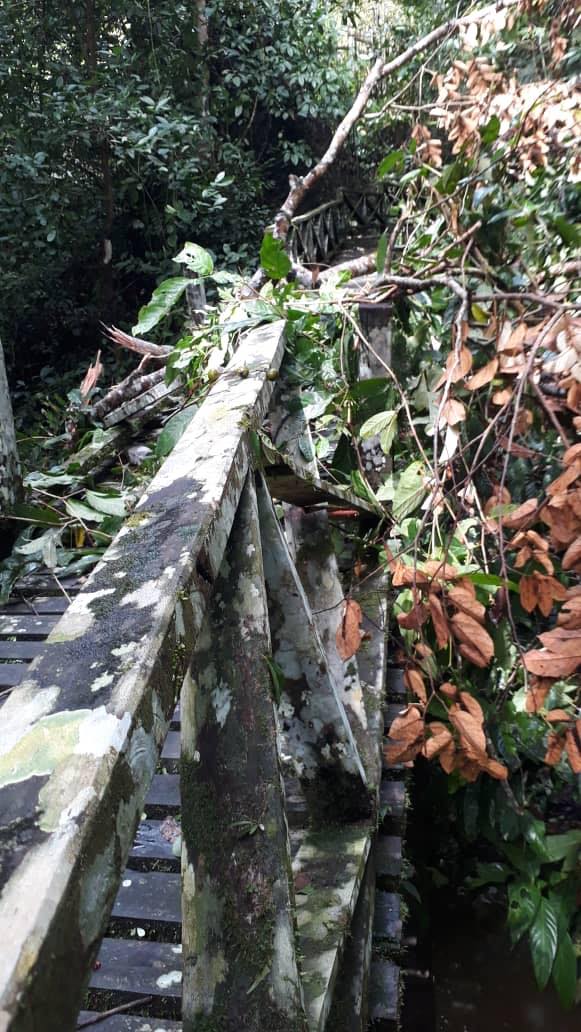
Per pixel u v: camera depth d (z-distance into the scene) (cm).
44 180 741
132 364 813
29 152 748
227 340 194
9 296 803
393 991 136
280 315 192
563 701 261
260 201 919
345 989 122
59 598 286
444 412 210
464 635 174
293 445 190
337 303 242
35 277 794
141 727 56
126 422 421
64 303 848
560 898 296
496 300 220
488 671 275
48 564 288
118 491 342
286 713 138
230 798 86
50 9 764
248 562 95
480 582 181
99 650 61
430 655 180
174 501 84
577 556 171
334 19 1035
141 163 789
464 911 319
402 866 171
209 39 869
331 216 885
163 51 816
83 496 365
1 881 43
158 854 155
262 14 866
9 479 313
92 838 47
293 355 193
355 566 253
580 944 295
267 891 82
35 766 50
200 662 92
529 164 295
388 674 239
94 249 866
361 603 240
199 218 822
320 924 114
